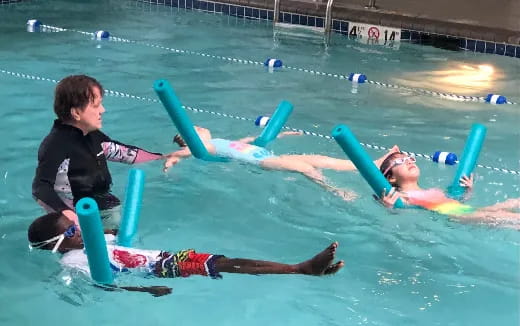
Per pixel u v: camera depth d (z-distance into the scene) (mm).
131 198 3891
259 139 4969
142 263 3594
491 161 4887
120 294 3518
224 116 5480
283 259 3809
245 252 3859
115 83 6090
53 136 3957
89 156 4031
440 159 4832
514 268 3793
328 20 7742
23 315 3400
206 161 4707
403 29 7570
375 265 3791
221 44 7359
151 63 6660
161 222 4094
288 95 5973
